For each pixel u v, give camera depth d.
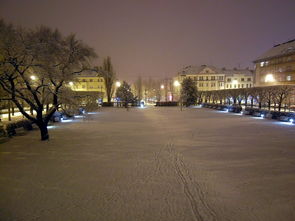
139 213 4.71
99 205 5.05
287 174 6.83
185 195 5.49
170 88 78.12
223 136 12.80
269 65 53.91
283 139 11.85
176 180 6.43
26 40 10.62
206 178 6.55
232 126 16.70
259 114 23.61
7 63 10.41
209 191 5.71
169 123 18.66
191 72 75.12
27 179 6.59
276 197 5.36
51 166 7.73
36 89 11.48
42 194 5.63
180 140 11.80
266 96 24.77
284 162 7.99
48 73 11.02
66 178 6.64
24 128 15.04
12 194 5.66
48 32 11.52
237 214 4.64
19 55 10.36
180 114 27.03
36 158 8.68
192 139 12.03
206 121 19.94
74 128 16.12
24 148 10.24
